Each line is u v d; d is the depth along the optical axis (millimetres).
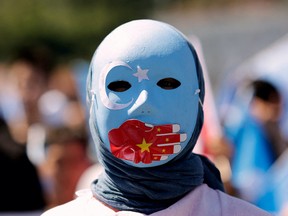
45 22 36531
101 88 4145
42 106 9453
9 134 8359
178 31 4285
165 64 4105
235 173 8594
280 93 9016
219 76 15992
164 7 36875
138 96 4082
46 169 8266
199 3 31531
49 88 9820
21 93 9461
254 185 8430
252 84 9078
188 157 4207
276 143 8742
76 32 36500
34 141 8477
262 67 11641
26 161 8312
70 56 36375
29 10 37094
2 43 35969
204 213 4148
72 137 8203
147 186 4117
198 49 6906
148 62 4098
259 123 8766
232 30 16375
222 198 4215
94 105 4203
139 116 4070
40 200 8328
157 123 4078
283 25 16188
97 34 36844
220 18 21391
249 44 16125
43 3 38562
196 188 4215
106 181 4223
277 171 8477
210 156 7742
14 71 10234
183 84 4141
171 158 4105
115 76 4117
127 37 4160
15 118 9914
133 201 4145
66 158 8195
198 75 4277
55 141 8227
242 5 28938
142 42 4129
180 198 4188
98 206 4203
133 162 4074
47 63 9875
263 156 8633
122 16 38125
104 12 37906
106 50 4184
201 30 16859
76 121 8508
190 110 4164
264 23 16500
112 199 4176
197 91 4215
